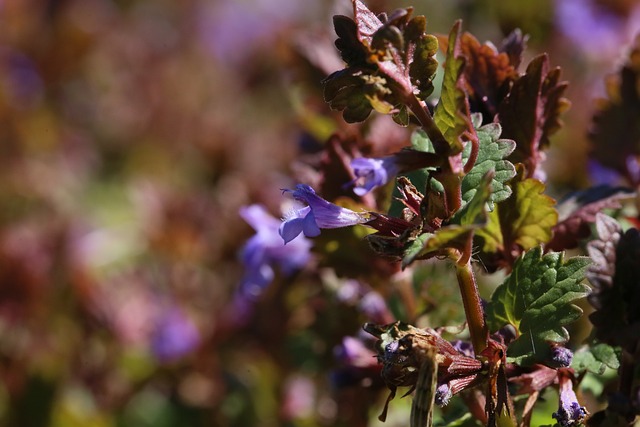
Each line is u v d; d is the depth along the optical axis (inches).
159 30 36.0
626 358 11.0
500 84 11.8
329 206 10.4
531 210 11.0
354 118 10.2
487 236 11.2
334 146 12.7
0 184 27.8
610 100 13.5
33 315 20.6
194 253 21.2
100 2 35.5
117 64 33.4
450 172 10.1
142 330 19.7
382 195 12.5
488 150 10.6
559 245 11.9
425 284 12.7
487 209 10.4
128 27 35.6
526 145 11.6
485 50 11.8
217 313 18.7
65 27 31.0
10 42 30.8
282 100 30.7
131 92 32.6
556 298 10.6
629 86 13.4
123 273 21.4
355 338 13.4
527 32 20.3
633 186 13.4
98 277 22.2
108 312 19.8
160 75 33.4
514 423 10.6
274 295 15.9
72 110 31.5
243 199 18.6
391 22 10.1
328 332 14.2
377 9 15.6
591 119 13.8
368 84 10.1
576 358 11.0
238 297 16.9
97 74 32.4
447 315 12.6
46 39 31.0
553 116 11.8
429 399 10.1
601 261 11.0
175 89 32.7
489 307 10.8
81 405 19.2
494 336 10.8
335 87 10.2
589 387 12.0
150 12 38.4
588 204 12.1
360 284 13.8
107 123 31.7
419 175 11.0
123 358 19.3
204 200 22.1
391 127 14.0
